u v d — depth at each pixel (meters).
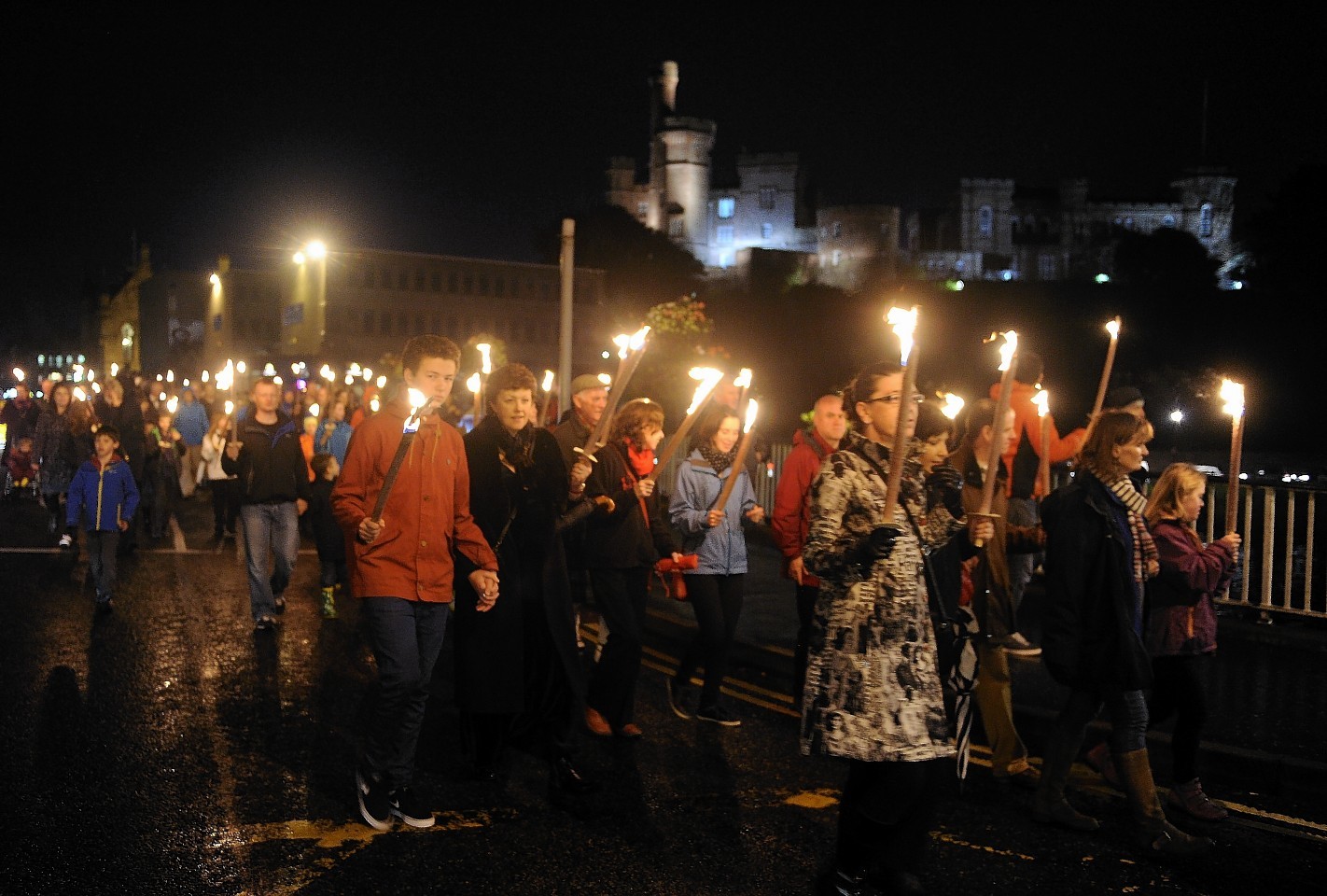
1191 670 5.61
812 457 6.83
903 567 4.41
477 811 5.57
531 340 85.00
